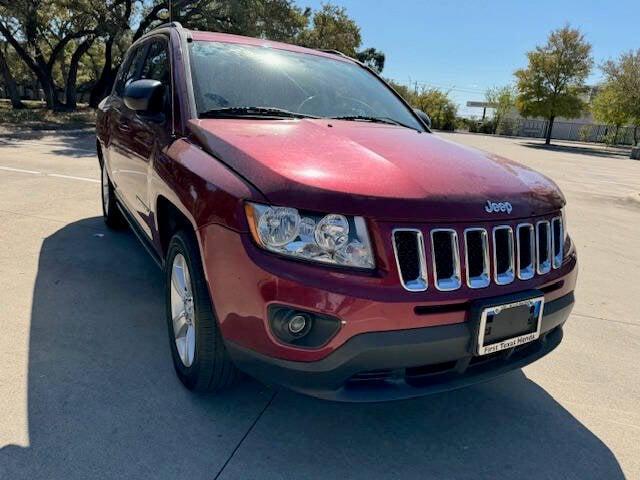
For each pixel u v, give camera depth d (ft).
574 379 10.55
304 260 6.64
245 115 9.75
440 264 6.95
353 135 9.04
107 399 8.53
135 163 11.86
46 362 9.48
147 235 11.58
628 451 8.34
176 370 9.24
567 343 12.19
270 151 7.66
